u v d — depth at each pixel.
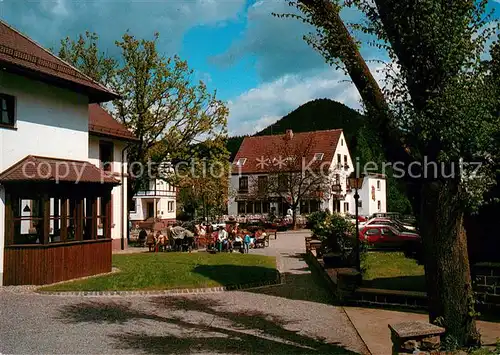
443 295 6.07
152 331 8.02
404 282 12.69
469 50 5.78
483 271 9.31
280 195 44.97
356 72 6.46
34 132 14.00
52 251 12.86
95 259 14.44
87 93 16.08
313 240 21.30
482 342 6.86
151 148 29.12
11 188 12.85
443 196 6.05
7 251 12.77
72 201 14.45
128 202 29.31
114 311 9.65
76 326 8.28
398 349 5.43
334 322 8.98
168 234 25.23
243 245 23.67
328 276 13.37
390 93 6.20
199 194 45.31
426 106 5.84
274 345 7.26
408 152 6.16
